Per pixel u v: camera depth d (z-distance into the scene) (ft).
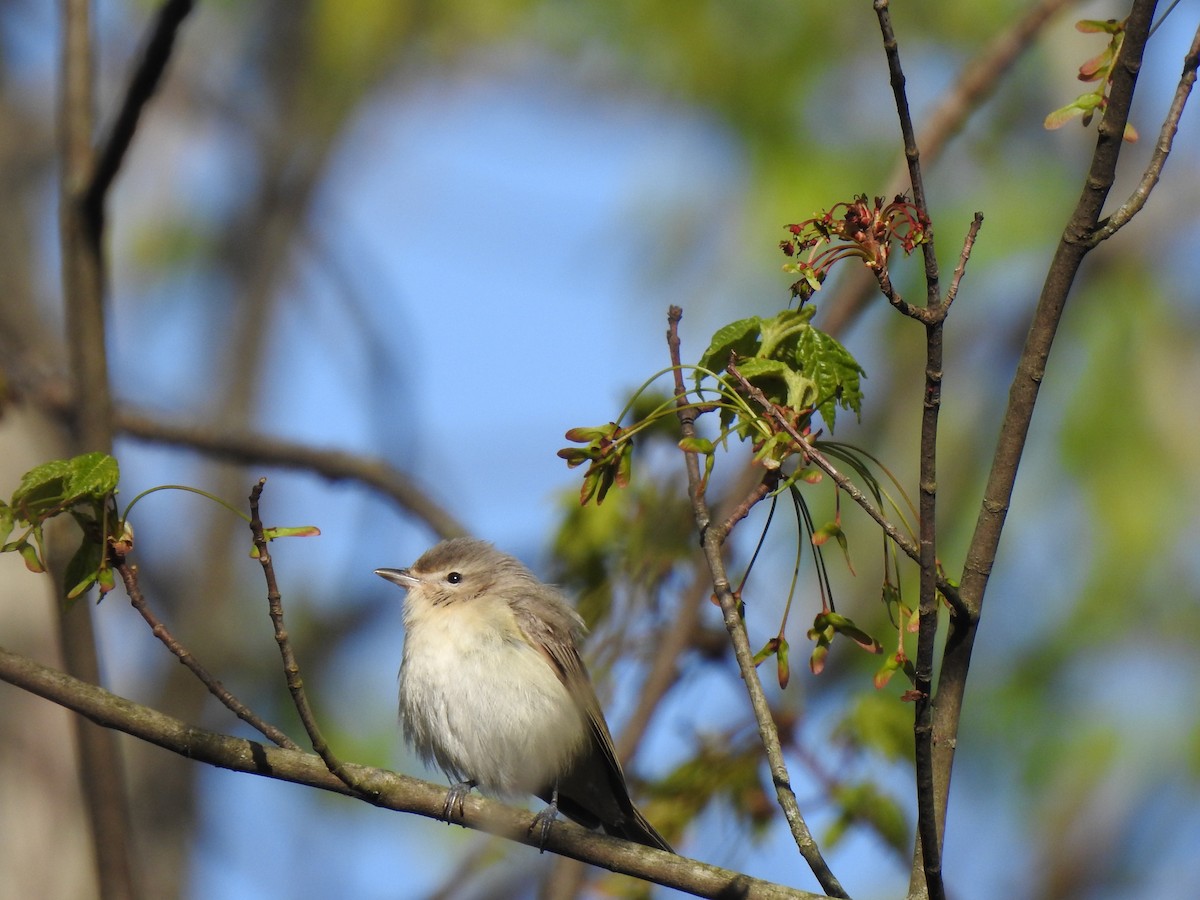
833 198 44.75
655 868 21.93
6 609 37.11
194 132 53.72
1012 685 45.83
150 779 44.01
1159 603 45.60
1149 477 45.32
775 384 19.77
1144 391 46.24
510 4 49.49
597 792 29.48
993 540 19.56
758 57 46.50
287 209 53.31
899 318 49.75
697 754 29.94
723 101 46.21
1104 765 44.91
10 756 36.58
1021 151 47.19
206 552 48.29
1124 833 45.91
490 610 29.60
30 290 46.09
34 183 48.49
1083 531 45.75
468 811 22.71
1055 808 46.24
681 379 20.75
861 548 41.55
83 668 24.72
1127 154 49.67
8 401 31.55
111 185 27.84
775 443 18.48
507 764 28.68
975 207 46.01
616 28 47.55
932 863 18.19
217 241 53.31
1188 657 45.39
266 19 54.19
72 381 28.14
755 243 44.68
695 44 46.55
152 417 36.94
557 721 28.66
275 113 53.88
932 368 17.12
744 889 21.44
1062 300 19.19
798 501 19.31
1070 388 46.83
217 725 45.57
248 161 53.83
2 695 37.06
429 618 30.12
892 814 28.73
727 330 19.98
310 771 21.59
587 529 32.37
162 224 52.80
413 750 30.09
